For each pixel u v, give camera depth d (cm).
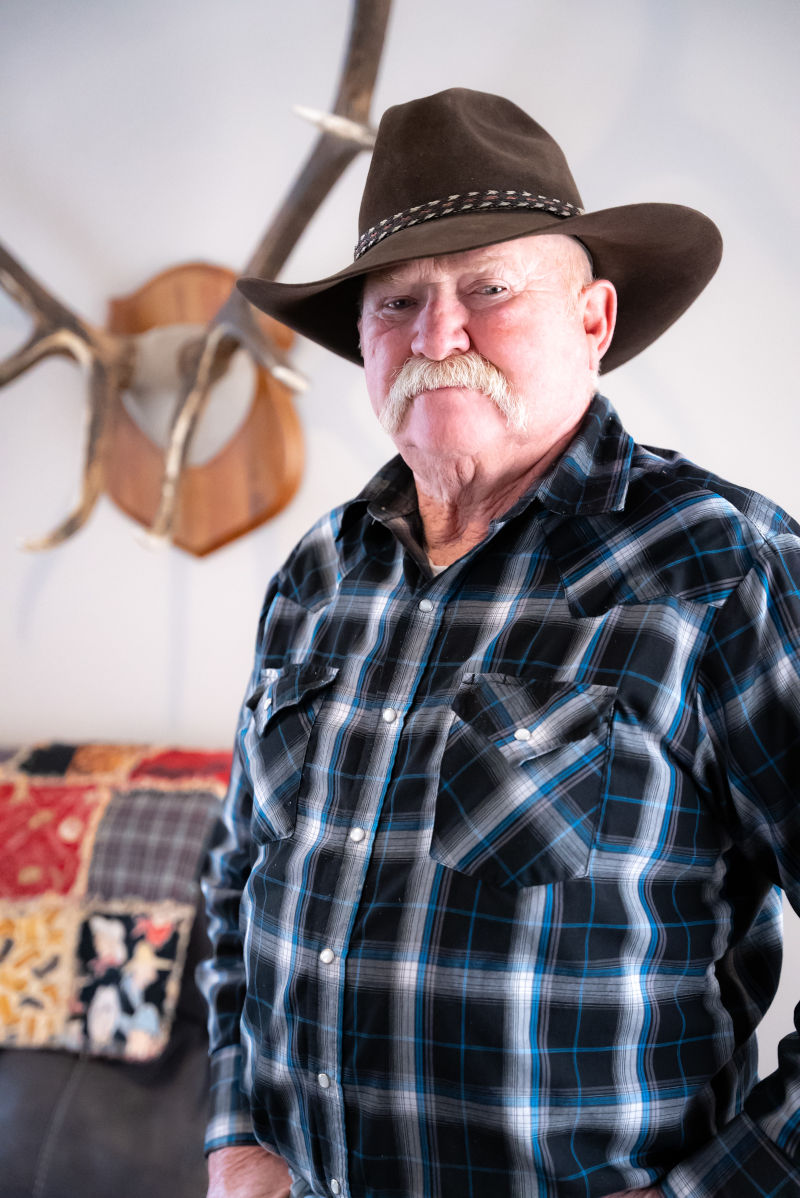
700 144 157
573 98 165
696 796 74
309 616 99
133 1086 150
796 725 69
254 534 193
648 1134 73
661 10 159
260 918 87
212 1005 103
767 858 75
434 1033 73
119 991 154
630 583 76
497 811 73
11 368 180
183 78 194
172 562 200
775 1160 67
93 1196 141
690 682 72
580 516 82
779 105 153
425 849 76
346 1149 78
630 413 164
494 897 72
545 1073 71
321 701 89
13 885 164
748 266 155
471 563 85
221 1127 94
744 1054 84
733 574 73
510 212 83
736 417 157
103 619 205
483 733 76
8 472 210
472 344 83
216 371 186
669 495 79
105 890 162
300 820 86
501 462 85
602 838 71
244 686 195
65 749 186
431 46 174
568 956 70
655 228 87
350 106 157
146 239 198
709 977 77
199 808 167
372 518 99
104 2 199
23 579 210
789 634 70
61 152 203
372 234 88
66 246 204
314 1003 79
